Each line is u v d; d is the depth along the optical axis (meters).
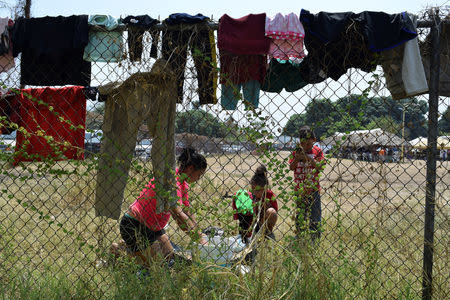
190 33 3.36
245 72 3.36
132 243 3.75
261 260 2.96
